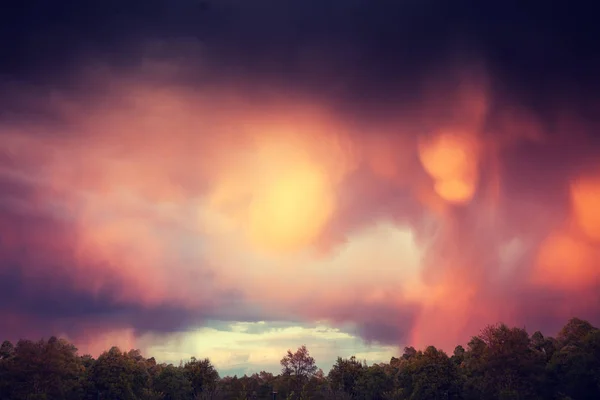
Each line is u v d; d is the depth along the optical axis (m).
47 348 177.38
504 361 168.62
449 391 175.00
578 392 159.12
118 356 194.25
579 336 182.75
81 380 185.00
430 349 188.00
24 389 169.12
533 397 161.12
